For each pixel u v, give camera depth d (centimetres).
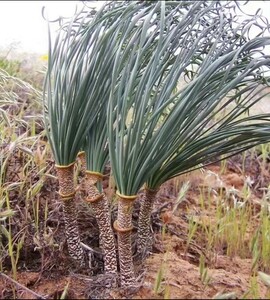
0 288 70
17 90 122
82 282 71
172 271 72
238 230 88
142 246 77
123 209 65
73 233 74
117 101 64
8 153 82
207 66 65
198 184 112
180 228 92
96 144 69
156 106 64
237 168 122
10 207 83
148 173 65
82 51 68
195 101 64
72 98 67
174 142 65
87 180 70
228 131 70
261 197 111
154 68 62
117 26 66
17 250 73
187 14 64
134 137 62
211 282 70
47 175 81
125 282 68
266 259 80
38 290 70
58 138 69
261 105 118
